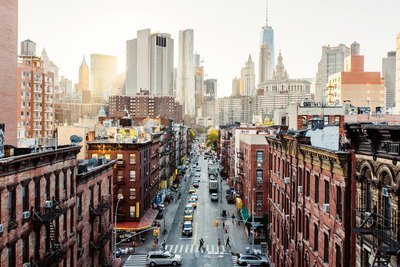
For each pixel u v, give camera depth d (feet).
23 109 405.80
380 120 222.89
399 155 61.21
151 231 238.68
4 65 193.77
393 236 62.13
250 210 226.99
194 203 307.17
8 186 80.43
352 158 77.71
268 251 183.11
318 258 99.45
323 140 113.19
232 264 179.63
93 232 135.54
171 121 490.49
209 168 506.48
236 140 332.39
